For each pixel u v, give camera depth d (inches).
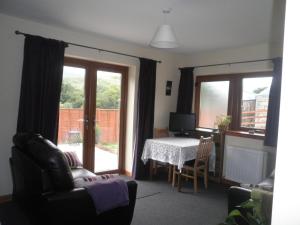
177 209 127.0
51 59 132.6
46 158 81.1
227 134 172.6
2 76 123.7
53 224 78.4
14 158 107.9
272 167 148.0
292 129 22.8
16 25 125.8
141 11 111.5
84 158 166.4
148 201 136.0
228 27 128.6
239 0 96.3
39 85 130.1
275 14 60.2
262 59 156.3
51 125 134.1
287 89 23.1
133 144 179.8
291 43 22.9
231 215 54.3
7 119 126.6
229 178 167.8
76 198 81.9
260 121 163.6
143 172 177.5
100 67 168.9
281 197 23.6
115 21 126.3
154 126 190.4
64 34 142.1
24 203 104.5
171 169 173.0
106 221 91.0
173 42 99.7
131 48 172.6
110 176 99.2
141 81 174.2
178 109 198.1
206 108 193.5
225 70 177.0
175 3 101.4
